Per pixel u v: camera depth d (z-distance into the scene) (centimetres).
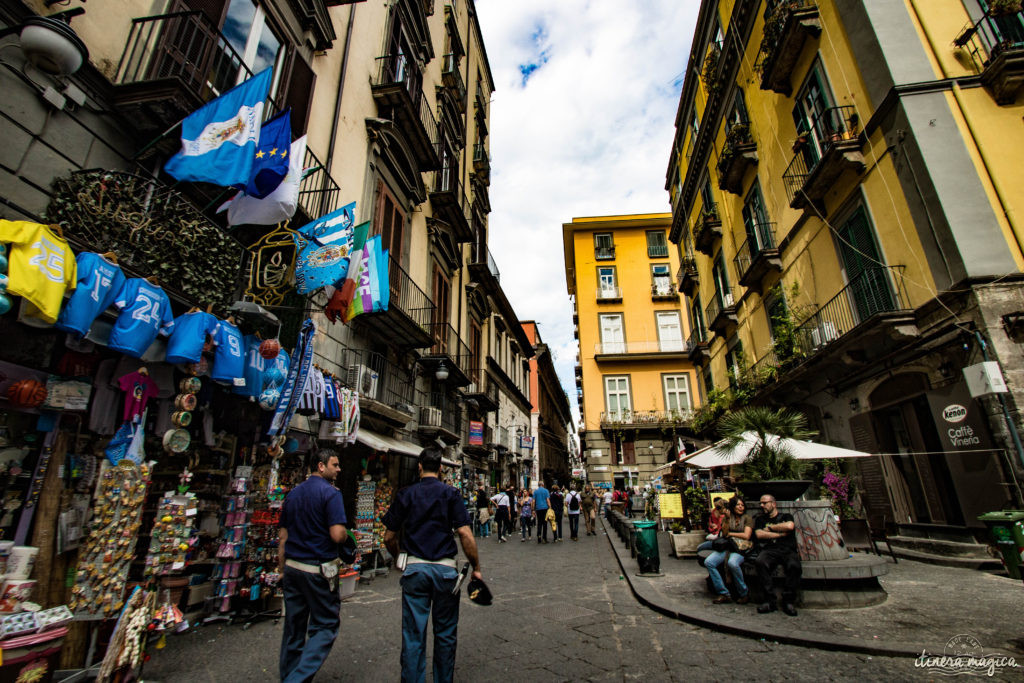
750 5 1462
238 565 568
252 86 509
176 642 477
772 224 1402
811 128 1159
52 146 425
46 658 304
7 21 392
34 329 383
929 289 807
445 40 2011
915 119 837
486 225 2598
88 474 419
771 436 701
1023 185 778
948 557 750
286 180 591
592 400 2994
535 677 375
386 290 779
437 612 312
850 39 977
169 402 492
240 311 540
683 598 598
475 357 2138
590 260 3341
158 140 490
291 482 703
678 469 1447
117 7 508
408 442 1275
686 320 3117
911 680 335
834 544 576
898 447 965
